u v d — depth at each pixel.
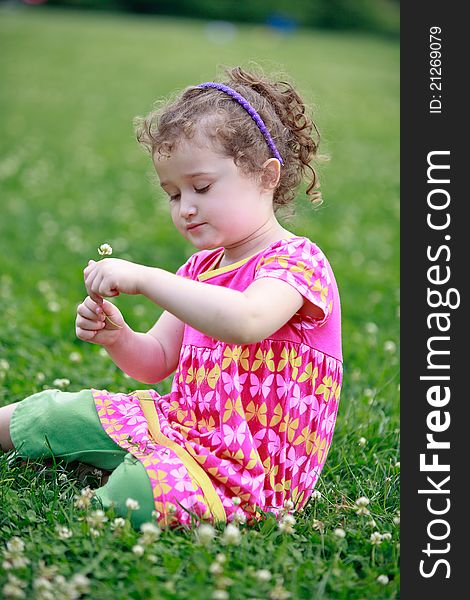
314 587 2.61
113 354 3.41
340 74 22.16
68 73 19.75
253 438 3.09
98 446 3.21
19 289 6.41
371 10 36.25
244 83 3.35
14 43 23.25
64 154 12.77
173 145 3.05
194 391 3.18
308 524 3.02
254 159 3.11
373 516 3.17
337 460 3.72
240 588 2.54
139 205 10.02
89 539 2.76
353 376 4.84
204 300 2.87
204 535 2.71
